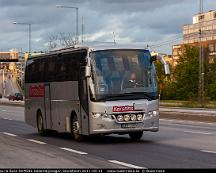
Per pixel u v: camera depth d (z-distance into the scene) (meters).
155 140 20.03
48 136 23.44
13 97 118.19
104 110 18.53
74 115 20.25
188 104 72.69
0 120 37.75
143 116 18.77
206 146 17.52
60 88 21.41
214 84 105.00
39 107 24.06
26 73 26.11
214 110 53.44
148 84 19.03
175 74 116.50
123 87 18.77
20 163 13.59
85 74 18.75
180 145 17.95
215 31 163.50
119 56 19.00
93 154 15.70
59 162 13.76
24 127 30.12
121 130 18.59
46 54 23.19
